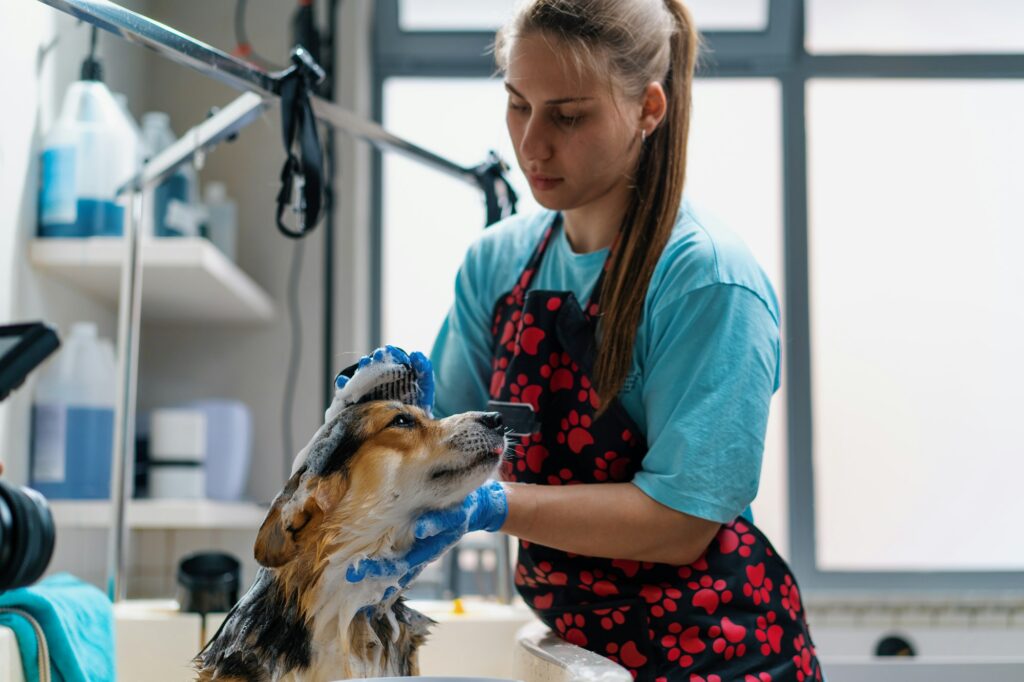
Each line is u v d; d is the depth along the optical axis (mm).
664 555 1343
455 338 1633
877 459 3373
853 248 3428
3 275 2133
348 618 1110
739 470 1322
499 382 1534
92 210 2344
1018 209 3438
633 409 1430
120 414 2037
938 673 2184
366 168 3336
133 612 1931
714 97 3465
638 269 1412
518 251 1604
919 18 3471
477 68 3457
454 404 1635
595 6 1349
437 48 3439
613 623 1398
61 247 2279
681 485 1306
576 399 1455
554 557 1463
